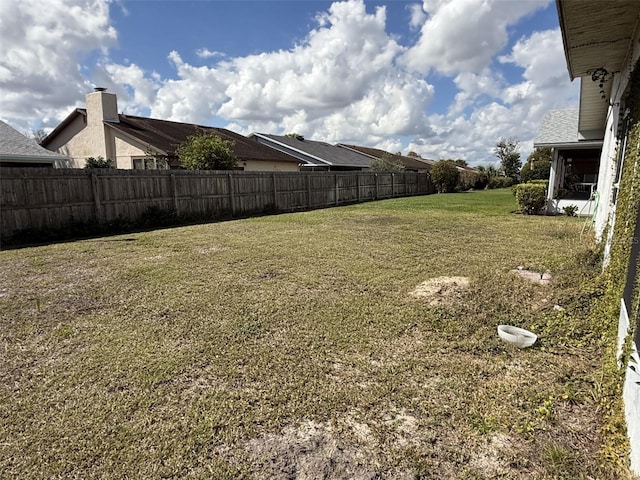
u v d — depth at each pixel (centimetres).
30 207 816
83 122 1750
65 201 874
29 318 370
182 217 1120
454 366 270
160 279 495
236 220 1159
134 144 1587
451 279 476
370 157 3406
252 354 291
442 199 1998
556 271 500
